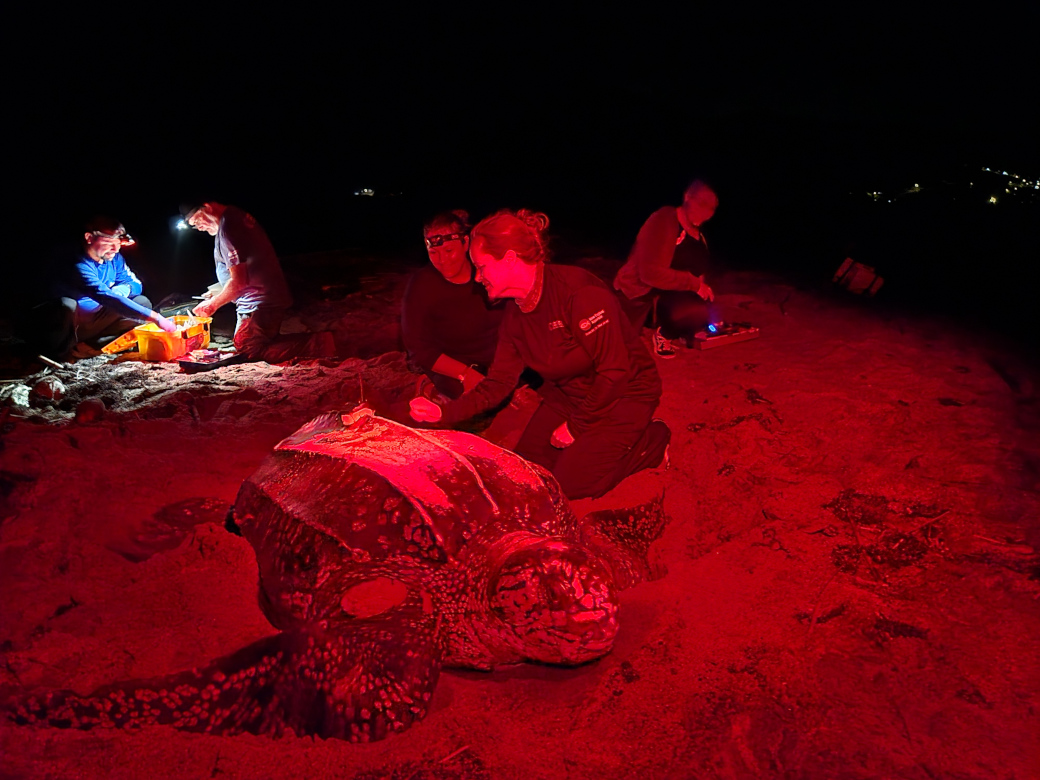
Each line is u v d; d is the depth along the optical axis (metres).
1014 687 3.10
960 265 9.66
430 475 3.53
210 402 5.87
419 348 5.21
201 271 10.02
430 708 3.07
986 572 3.77
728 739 2.89
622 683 3.15
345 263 9.94
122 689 3.06
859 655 3.29
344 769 2.81
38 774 2.78
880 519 4.26
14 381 6.25
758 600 3.63
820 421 5.40
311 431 4.36
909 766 2.76
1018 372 6.36
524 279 3.80
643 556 3.91
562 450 4.41
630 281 6.41
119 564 3.94
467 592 3.17
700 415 5.53
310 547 3.51
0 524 4.24
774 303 8.08
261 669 3.12
